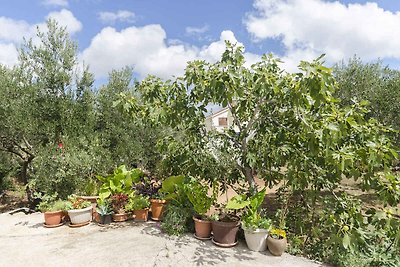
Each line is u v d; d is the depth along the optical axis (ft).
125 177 19.95
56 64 26.03
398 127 26.84
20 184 33.94
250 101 16.30
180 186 17.70
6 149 27.14
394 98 27.73
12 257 13.60
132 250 14.08
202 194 16.29
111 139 27.35
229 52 15.69
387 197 12.74
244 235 15.26
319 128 12.59
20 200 33.40
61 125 25.18
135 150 26.27
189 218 17.19
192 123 16.89
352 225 12.82
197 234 15.79
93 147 23.43
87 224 18.37
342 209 14.21
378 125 14.30
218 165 17.28
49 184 20.75
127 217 18.92
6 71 26.37
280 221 15.79
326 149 11.94
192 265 12.60
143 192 19.75
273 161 16.22
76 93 27.22
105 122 28.12
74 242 15.37
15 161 29.60
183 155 18.11
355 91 30.60
